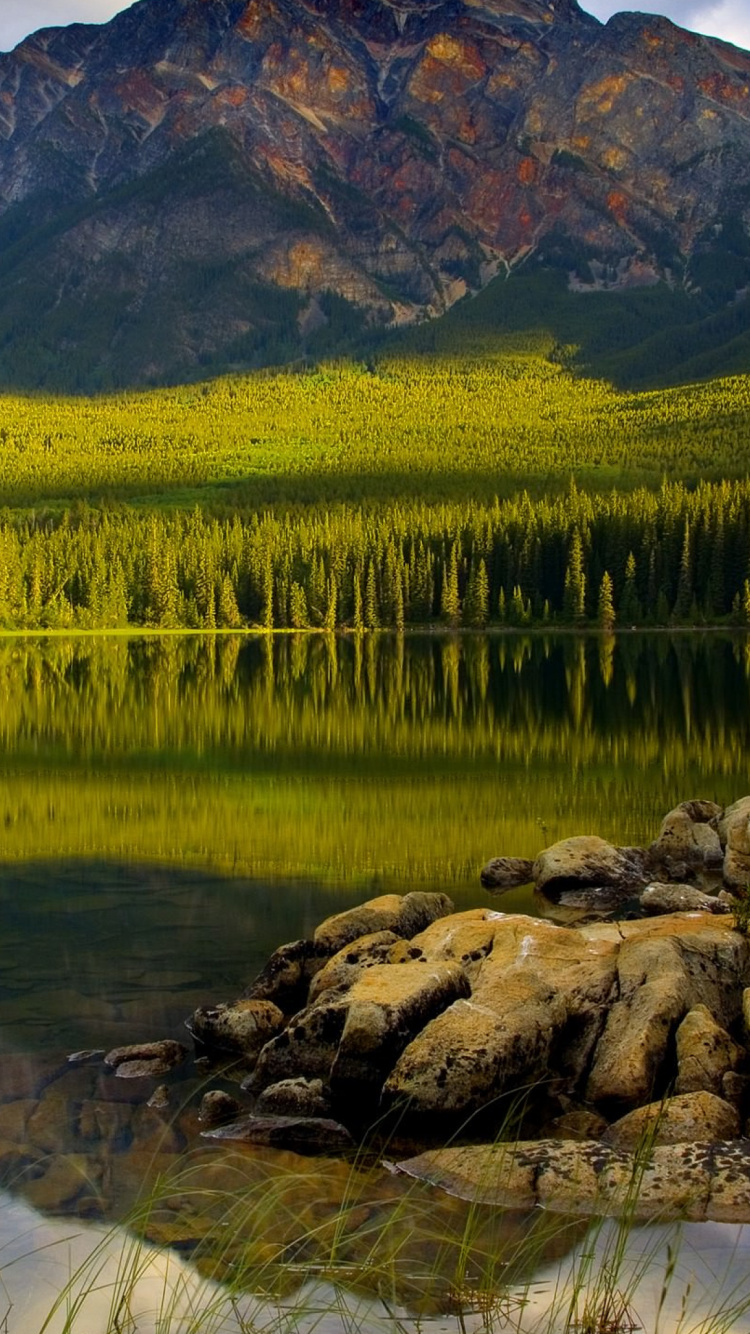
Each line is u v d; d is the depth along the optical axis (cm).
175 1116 1341
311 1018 1473
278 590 15350
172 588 15025
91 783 3834
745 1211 1076
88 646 12531
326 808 3359
